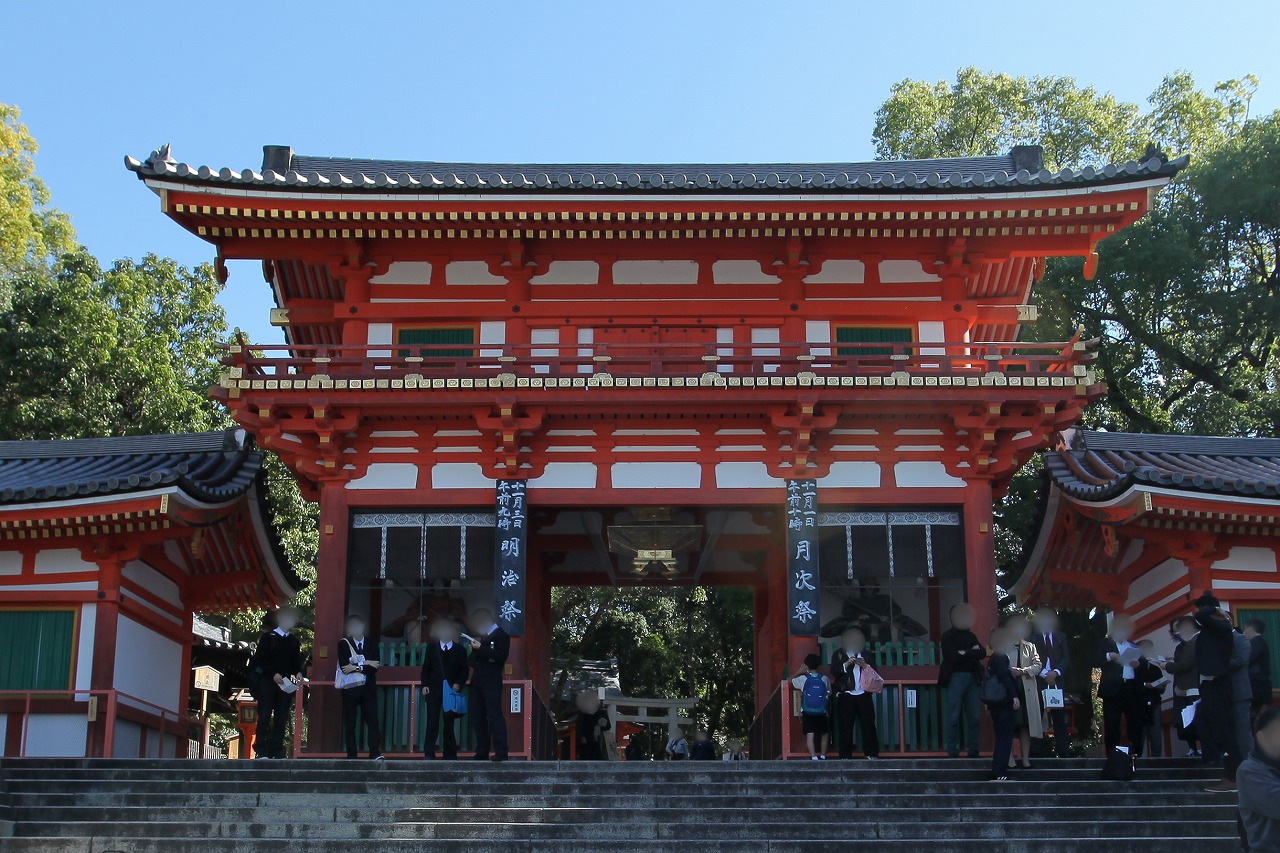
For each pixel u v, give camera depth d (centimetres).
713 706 4797
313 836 1438
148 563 2255
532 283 2283
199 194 2070
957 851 1381
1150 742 2059
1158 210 3803
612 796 1542
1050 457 2405
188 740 2431
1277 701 2039
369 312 2255
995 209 2097
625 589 4647
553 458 2152
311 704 2020
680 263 2291
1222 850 1381
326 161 2592
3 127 5078
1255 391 3934
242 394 2053
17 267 4631
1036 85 4372
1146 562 2280
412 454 2145
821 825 1438
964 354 2241
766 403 2084
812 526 2103
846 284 2273
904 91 4488
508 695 2031
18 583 2105
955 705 1836
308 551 3781
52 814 1480
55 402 3825
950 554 2130
